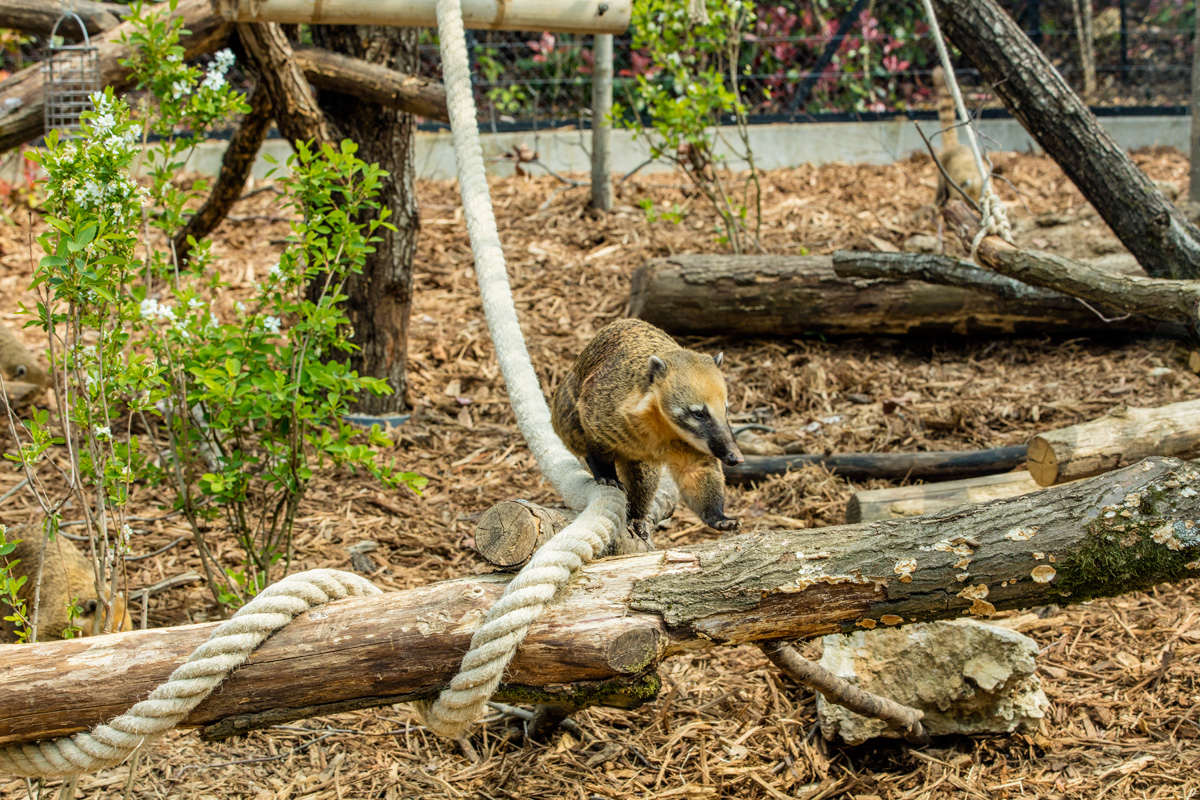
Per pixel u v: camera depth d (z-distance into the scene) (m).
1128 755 3.87
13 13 6.53
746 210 8.52
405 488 6.16
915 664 4.07
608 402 3.87
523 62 11.20
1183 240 5.75
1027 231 8.23
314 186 4.45
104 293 3.25
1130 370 6.96
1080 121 5.97
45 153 3.44
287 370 4.56
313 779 3.88
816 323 7.55
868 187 10.33
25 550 4.55
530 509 2.99
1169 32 11.22
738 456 3.63
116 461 3.62
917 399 6.88
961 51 6.33
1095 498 2.78
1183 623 4.61
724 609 2.71
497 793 3.83
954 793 3.79
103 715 2.58
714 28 8.23
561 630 2.64
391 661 2.66
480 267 4.12
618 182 10.57
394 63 6.54
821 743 4.10
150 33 4.77
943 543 2.76
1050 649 4.57
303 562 5.31
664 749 4.08
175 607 4.91
